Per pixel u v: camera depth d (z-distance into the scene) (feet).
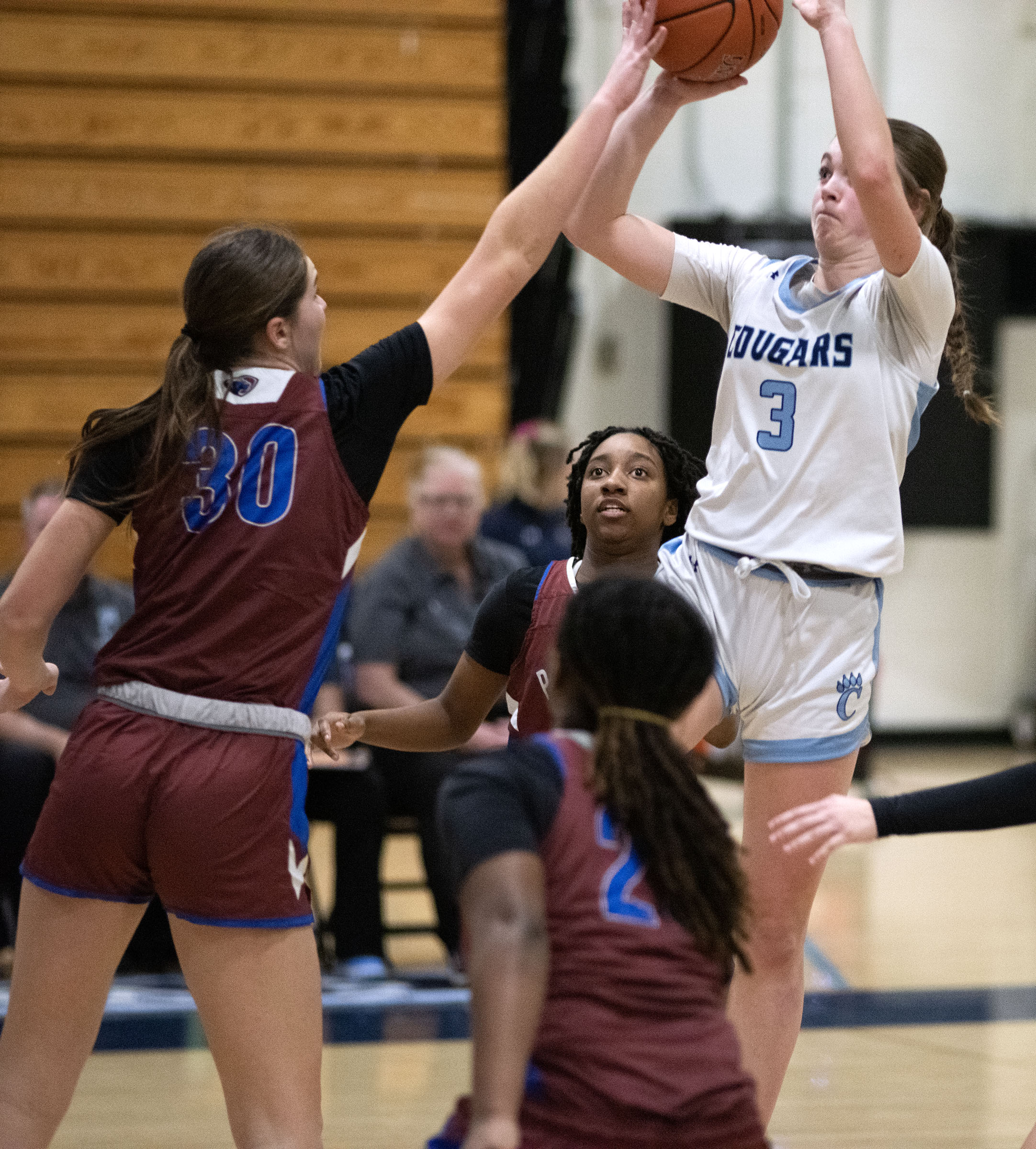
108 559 64.13
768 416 22.40
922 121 83.41
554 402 70.69
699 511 23.16
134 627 20.17
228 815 19.21
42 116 65.21
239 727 19.48
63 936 19.75
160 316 66.39
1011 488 86.94
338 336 67.87
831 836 18.21
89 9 65.21
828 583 22.15
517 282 21.79
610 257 24.45
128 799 19.24
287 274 20.59
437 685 44.11
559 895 15.11
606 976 14.83
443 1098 31.86
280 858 19.56
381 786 41.83
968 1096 32.30
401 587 44.11
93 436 20.24
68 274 65.82
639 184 81.76
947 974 43.11
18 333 65.72
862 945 46.60
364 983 40.57
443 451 44.96
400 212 67.92
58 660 42.60
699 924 15.23
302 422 20.08
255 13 66.33
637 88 22.24
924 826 18.21
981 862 60.44
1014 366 85.66
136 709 19.63
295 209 67.15
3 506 65.77
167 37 65.77
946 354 25.59
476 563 45.34
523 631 23.79
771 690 22.38
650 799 15.33
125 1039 36.35
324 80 67.00
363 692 43.47
